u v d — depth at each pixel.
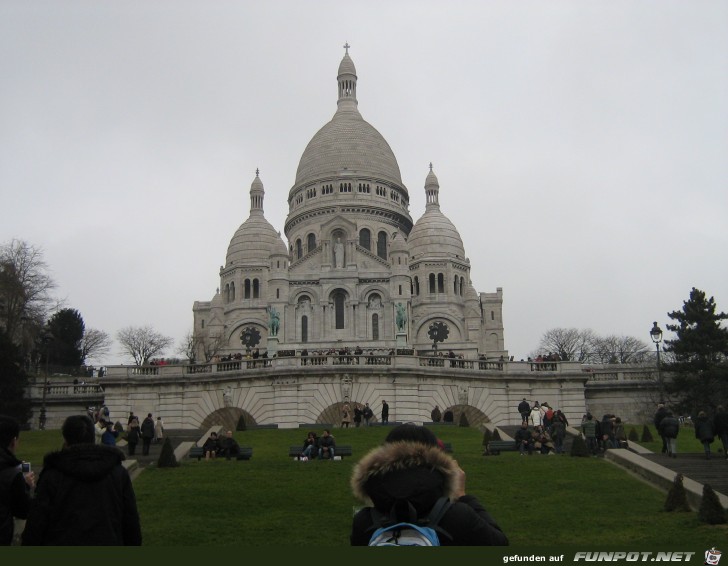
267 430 56.59
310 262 144.12
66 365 119.12
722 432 36.16
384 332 137.62
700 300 73.75
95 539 10.67
